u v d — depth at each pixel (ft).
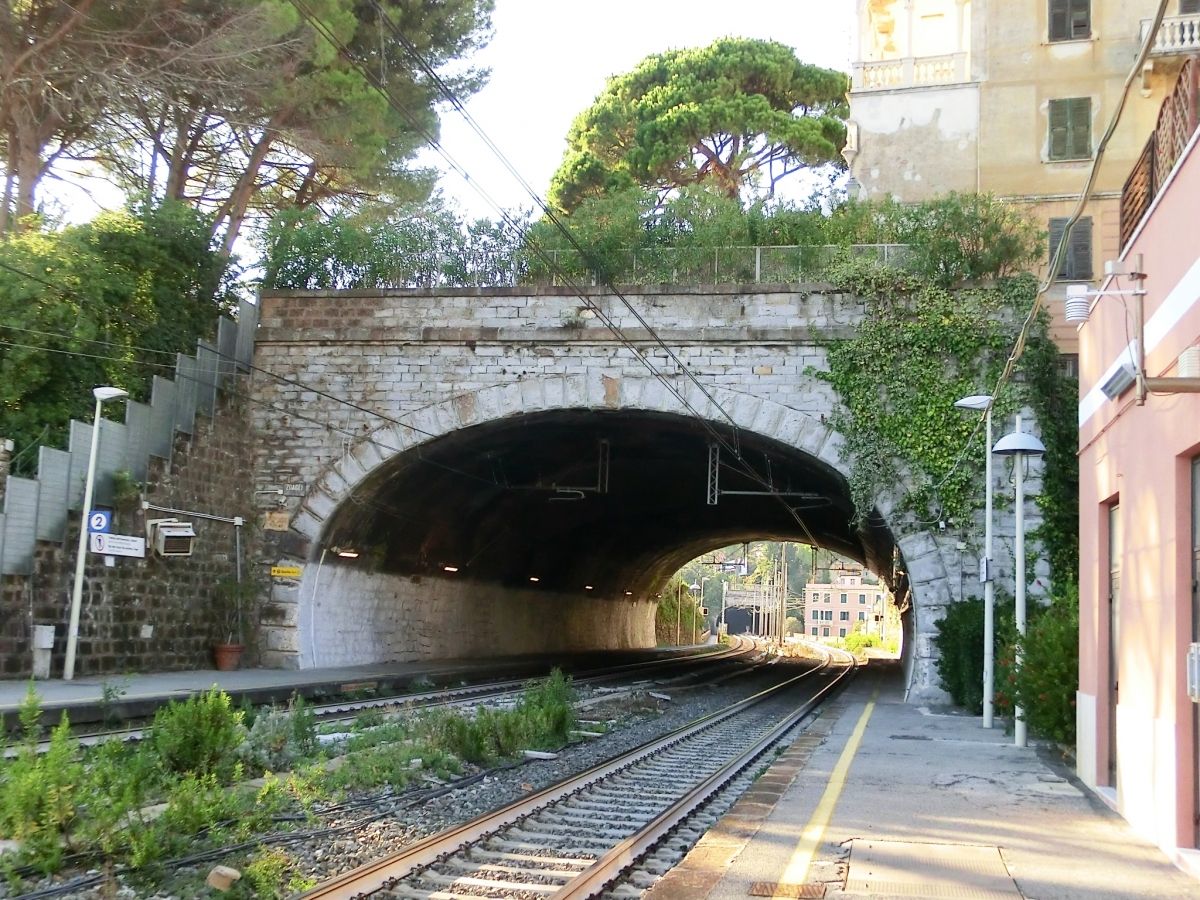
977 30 100.27
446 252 83.82
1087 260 92.63
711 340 76.33
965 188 97.71
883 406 73.82
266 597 79.51
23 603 57.52
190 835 26.63
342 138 82.12
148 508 67.77
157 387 69.82
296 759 39.99
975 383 73.15
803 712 73.56
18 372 65.82
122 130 83.10
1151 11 96.58
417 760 40.42
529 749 48.01
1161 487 26.32
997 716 58.80
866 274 74.54
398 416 79.87
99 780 27.58
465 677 89.15
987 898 20.49
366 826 30.30
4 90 70.54
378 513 86.48
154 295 75.77
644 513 141.08
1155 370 27.53
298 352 81.76
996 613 65.00
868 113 101.50
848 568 435.12
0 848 24.79
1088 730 34.86
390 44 86.12
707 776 41.73
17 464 64.44
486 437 84.12
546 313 78.64
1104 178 93.76
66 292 68.59
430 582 106.11
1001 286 73.61
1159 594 26.30
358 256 83.66
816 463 77.30
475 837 28.55
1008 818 28.73
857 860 23.35
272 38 72.84
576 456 100.22
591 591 169.99
